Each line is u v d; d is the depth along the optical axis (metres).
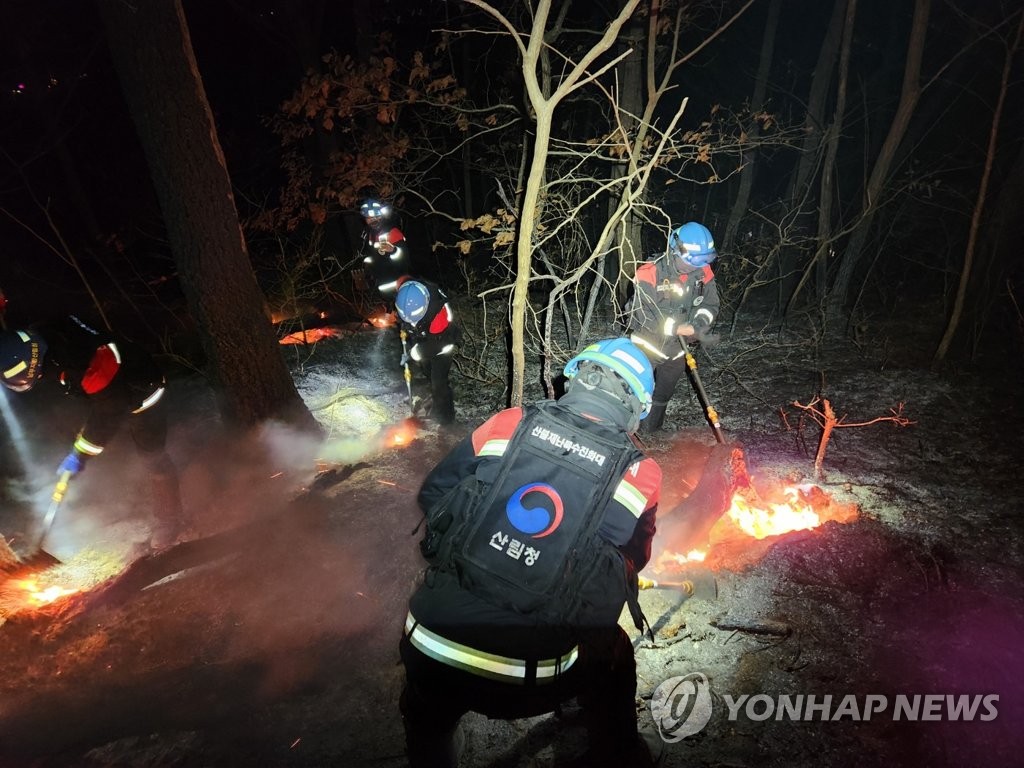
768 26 7.41
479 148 9.46
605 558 1.87
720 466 3.37
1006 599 3.12
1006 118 7.51
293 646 3.09
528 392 5.97
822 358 6.36
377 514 4.11
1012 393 5.34
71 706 2.82
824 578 3.27
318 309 8.80
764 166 10.86
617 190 5.98
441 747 2.10
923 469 4.35
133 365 3.75
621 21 3.14
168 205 4.38
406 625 1.99
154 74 4.03
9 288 10.45
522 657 1.83
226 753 2.56
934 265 8.02
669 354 4.62
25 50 9.84
